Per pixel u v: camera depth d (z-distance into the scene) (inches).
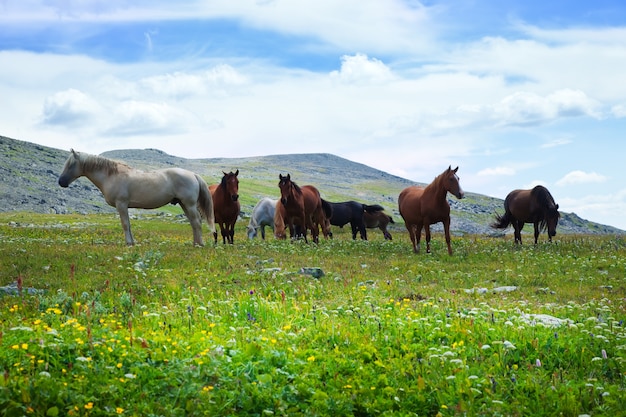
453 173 848.3
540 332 370.6
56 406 237.8
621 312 478.9
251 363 293.0
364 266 724.7
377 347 345.1
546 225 1087.6
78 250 749.3
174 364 282.8
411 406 266.5
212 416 246.4
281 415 251.4
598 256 849.5
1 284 545.6
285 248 875.4
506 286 611.5
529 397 283.3
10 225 1700.3
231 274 607.5
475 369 306.0
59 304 427.8
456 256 855.7
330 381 283.3
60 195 5118.1
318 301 500.4
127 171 839.7
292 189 997.2
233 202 948.0
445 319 405.4
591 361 320.8
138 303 458.3
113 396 249.8
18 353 281.6
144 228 1803.6
